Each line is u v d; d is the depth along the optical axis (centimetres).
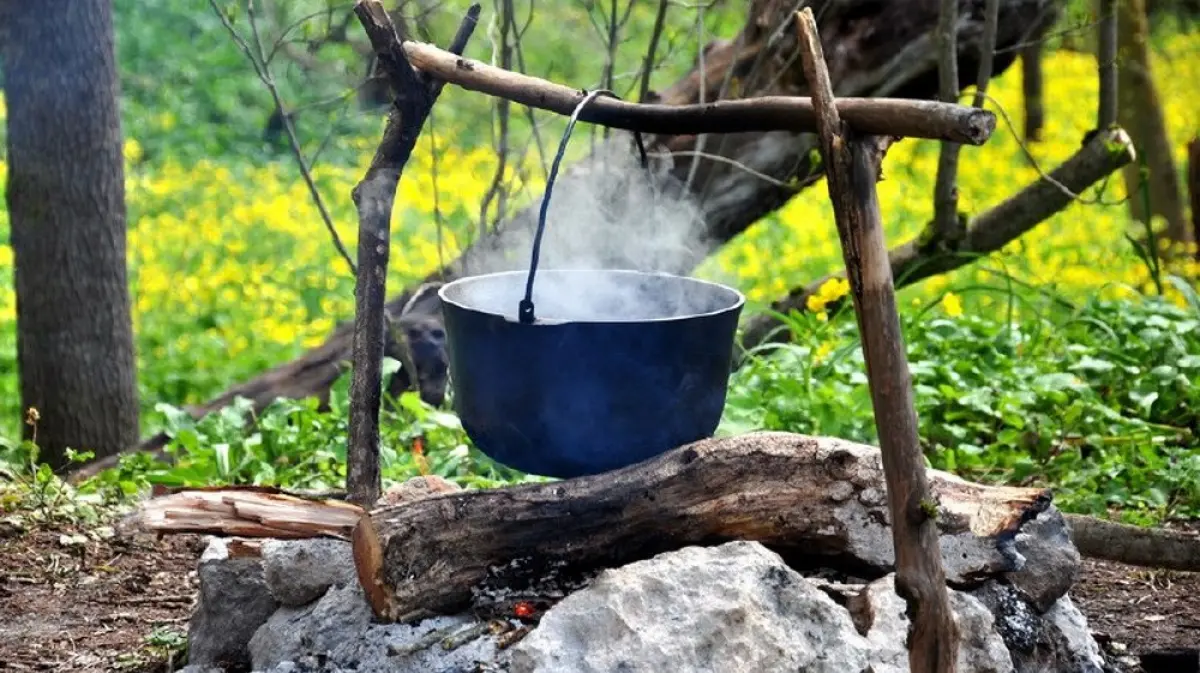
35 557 487
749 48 664
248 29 1272
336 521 349
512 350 318
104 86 635
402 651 319
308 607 355
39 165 629
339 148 1359
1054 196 681
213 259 1086
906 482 275
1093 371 631
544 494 329
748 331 729
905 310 725
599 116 336
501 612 329
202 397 897
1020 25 674
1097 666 344
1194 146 846
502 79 347
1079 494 532
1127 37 944
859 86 664
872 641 315
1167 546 410
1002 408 582
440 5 688
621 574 313
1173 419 611
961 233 685
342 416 595
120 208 647
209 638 375
